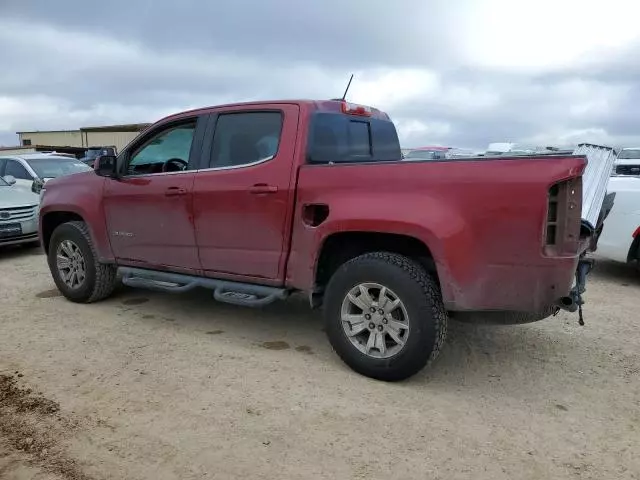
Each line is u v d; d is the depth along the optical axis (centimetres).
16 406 349
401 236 382
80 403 354
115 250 538
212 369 409
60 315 540
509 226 334
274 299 431
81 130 4444
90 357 430
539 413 348
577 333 503
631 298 629
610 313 568
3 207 863
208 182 456
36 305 576
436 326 365
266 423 330
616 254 689
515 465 290
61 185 584
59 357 430
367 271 380
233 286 456
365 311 388
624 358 443
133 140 523
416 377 400
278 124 431
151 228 501
